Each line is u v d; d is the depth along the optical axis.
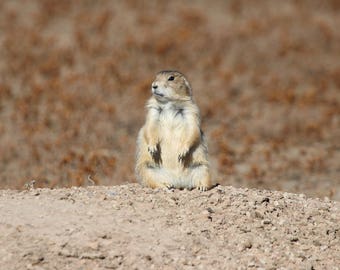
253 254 11.92
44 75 31.20
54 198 12.98
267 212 13.16
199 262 11.47
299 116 29.00
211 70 33.34
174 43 35.75
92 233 11.74
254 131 27.19
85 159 22.31
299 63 35.34
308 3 44.00
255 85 32.34
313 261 12.09
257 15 41.38
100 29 36.59
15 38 34.75
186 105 13.89
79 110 27.53
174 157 13.71
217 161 23.62
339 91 32.41
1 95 28.53
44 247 11.36
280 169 22.73
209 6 42.47
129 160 22.69
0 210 12.37
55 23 37.56
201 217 12.55
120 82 30.67
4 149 23.25
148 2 41.91
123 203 12.83
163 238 11.87
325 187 20.94
